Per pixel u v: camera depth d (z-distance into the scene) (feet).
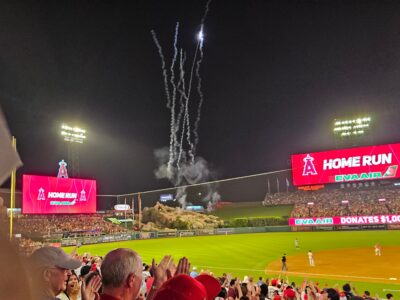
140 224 246.27
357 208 190.39
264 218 209.56
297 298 39.40
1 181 2.47
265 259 109.09
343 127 245.65
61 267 7.23
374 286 69.36
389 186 213.87
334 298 38.09
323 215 192.03
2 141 2.54
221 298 30.71
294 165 191.42
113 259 7.19
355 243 132.26
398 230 159.33
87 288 10.03
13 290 2.59
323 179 183.21
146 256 122.72
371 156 173.47
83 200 187.21
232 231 196.24
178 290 6.12
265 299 35.04
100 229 199.21
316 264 97.50
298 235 165.99
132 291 7.18
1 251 2.60
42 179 170.40
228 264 102.58
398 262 93.61
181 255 122.21
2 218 2.81
